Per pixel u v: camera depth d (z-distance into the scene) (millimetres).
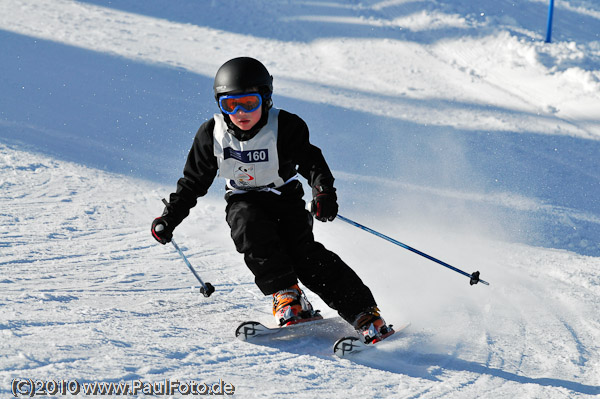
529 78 37094
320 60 37812
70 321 9836
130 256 14344
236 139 10789
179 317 11156
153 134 25141
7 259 12992
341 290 10875
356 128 28609
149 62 33406
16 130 23281
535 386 9570
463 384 9461
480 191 23047
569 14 46906
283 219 11227
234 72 10281
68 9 41625
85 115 26000
